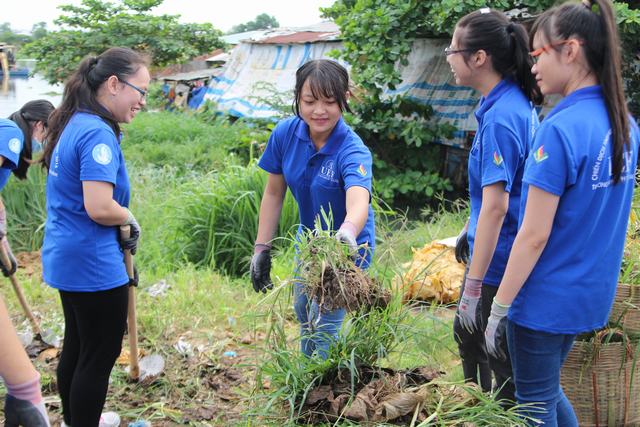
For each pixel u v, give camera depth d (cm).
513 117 260
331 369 270
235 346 436
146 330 455
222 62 2103
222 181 656
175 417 354
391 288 298
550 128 220
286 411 264
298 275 268
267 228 334
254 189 636
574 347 299
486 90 277
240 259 608
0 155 348
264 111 1274
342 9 958
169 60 1847
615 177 224
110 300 295
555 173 218
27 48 1748
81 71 292
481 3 774
